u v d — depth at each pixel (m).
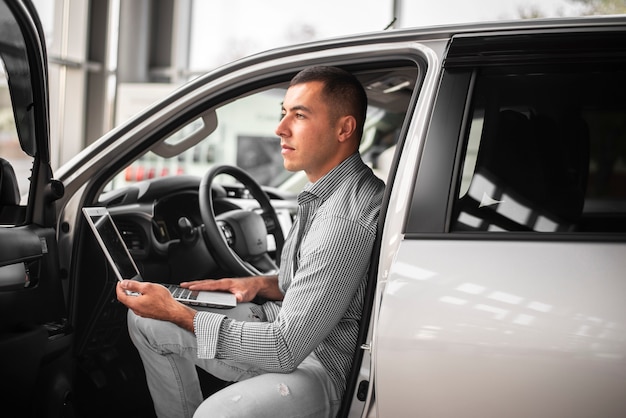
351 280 1.46
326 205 1.56
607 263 1.19
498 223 1.28
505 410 1.19
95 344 1.93
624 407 1.13
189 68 8.16
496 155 1.34
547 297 1.18
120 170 1.86
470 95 1.38
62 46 7.53
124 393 2.04
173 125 1.81
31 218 1.68
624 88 1.30
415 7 7.20
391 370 1.26
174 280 2.22
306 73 1.61
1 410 1.46
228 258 2.21
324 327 1.45
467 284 1.23
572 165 1.30
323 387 1.52
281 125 1.62
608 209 1.26
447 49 1.44
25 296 1.56
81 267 1.83
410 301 1.25
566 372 1.15
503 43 1.39
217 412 1.40
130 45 7.97
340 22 7.54
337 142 1.61
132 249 2.14
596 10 6.56
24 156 1.85
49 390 1.68
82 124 7.74
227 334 1.48
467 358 1.20
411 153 1.40
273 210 2.63
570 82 1.33
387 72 1.91
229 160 7.28
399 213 1.36
